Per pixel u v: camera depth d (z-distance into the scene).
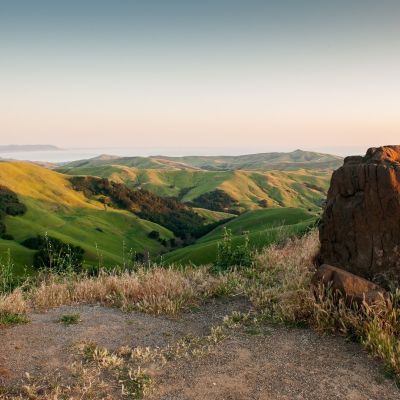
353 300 7.27
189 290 9.74
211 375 5.89
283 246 14.97
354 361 6.17
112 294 10.02
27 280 11.39
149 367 6.13
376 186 8.03
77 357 6.46
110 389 5.54
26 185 128.62
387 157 8.55
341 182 8.66
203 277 11.23
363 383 5.59
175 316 8.50
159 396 5.38
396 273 7.78
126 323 8.05
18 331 7.49
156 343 7.12
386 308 6.89
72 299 9.74
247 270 11.38
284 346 6.77
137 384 5.63
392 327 6.64
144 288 9.87
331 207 8.87
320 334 7.11
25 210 104.00
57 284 10.81
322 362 6.18
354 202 8.38
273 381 5.71
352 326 6.96
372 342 6.34
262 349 6.69
